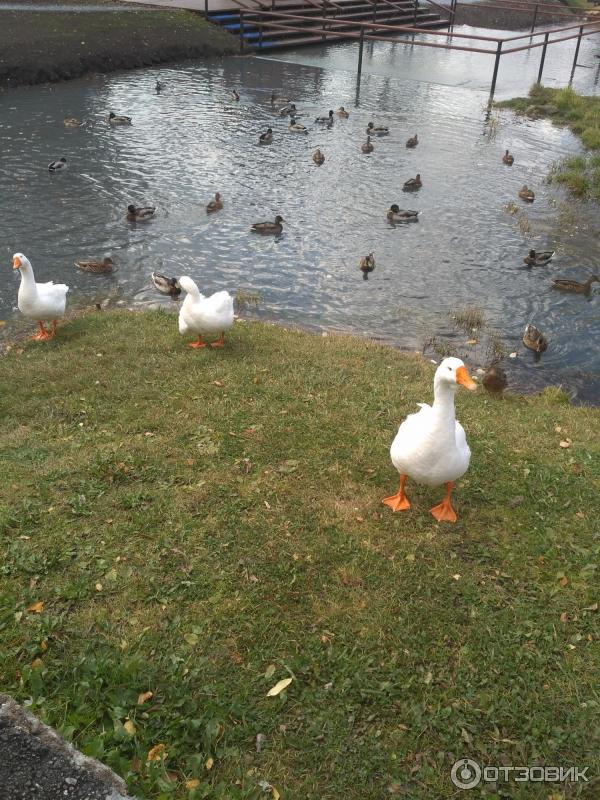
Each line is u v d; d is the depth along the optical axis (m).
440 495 4.35
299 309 8.38
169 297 8.53
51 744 2.19
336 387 5.71
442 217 11.36
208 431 4.89
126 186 12.05
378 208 11.65
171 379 5.76
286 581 3.56
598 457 4.87
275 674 3.05
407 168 13.62
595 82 21.83
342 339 7.19
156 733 2.72
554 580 3.68
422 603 3.47
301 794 2.61
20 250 9.45
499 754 2.79
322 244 10.27
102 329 7.07
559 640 3.30
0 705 2.29
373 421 5.16
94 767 2.14
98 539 3.78
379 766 2.72
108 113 15.98
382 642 3.24
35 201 11.13
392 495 4.32
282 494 4.25
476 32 29.02
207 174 12.84
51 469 4.37
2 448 4.69
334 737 2.81
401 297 8.77
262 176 12.90
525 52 25.83
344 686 3.01
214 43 22.16
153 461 4.51
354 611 3.41
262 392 5.54
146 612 3.31
